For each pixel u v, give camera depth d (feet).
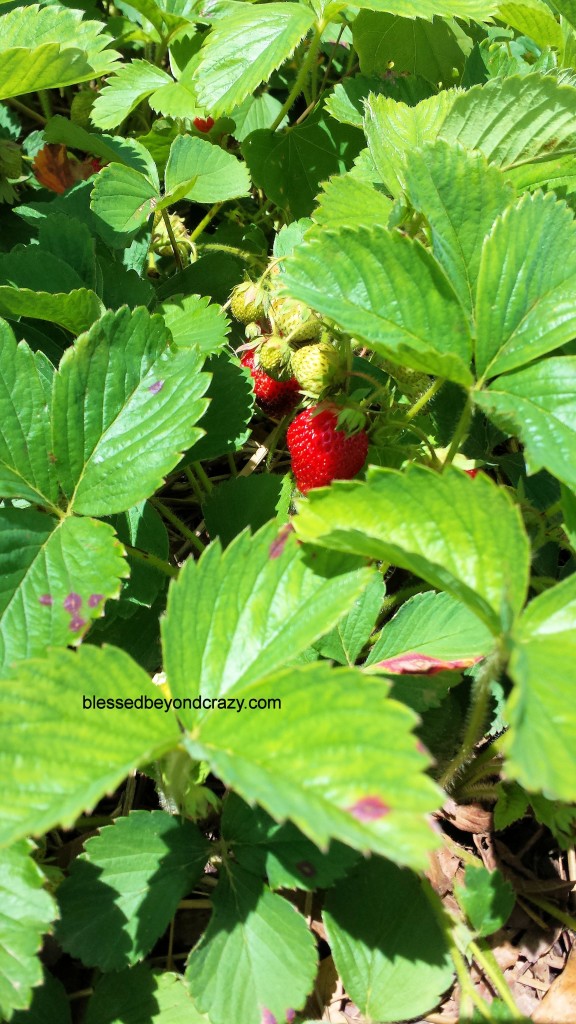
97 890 1.15
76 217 1.68
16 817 0.94
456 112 1.44
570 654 0.98
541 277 1.22
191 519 1.70
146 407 1.26
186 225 2.05
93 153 1.81
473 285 1.28
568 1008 1.30
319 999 1.27
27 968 1.01
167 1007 1.15
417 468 1.04
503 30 2.15
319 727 0.95
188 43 1.92
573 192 1.57
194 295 1.57
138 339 1.27
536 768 0.89
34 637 1.16
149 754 0.97
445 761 1.33
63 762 0.97
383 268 1.21
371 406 1.61
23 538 1.20
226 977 1.11
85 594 1.18
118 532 1.38
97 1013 1.15
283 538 1.09
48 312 1.38
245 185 1.68
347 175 1.61
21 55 1.42
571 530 1.16
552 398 1.17
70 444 1.24
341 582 1.07
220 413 1.50
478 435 1.52
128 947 1.13
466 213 1.27
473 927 1.24
